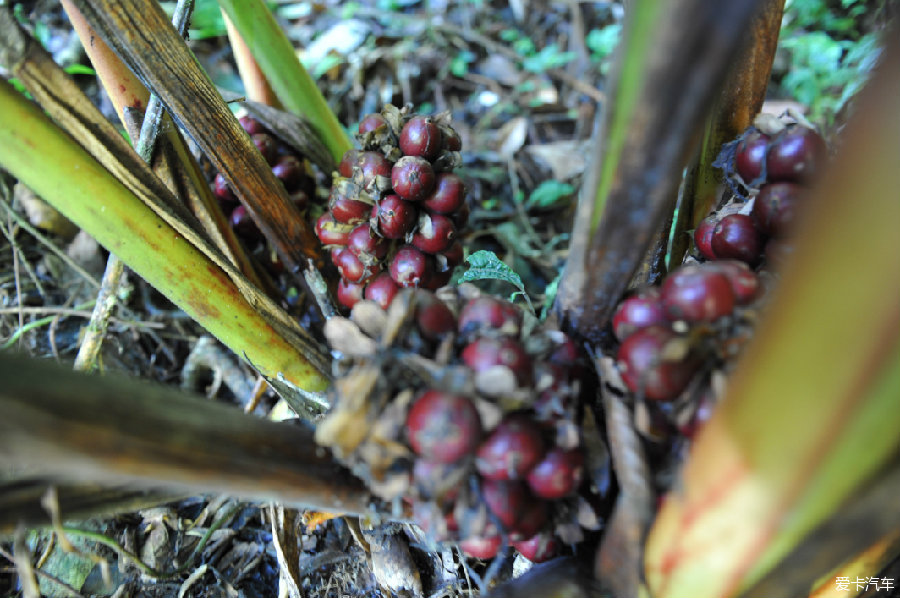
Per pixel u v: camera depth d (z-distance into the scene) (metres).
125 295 0.53
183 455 0.19
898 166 0.12
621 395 0.23
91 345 0.41
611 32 0.82
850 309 0.13
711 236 0.29
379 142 0.37
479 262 0.42
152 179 0.31
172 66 0.32
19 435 0.15
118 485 0.21
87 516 0.22
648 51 0.15
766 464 0.16
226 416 0.21
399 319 0.23
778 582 0.20
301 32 0.87
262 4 0.44
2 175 0.59
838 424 0.14
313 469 0.23
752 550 0.18
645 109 0.16
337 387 0.23
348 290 0.41
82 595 0.37
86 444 0.16
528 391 0.22
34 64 0.26
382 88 0.79
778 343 0.14
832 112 0.55
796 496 0.16
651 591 0.22
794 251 0.14
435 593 0.39
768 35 0.30
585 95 0.79
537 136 0.76
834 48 0.71
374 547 0.40
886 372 0.13
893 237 0.12
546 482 0.22
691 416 0.21
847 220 0.12
